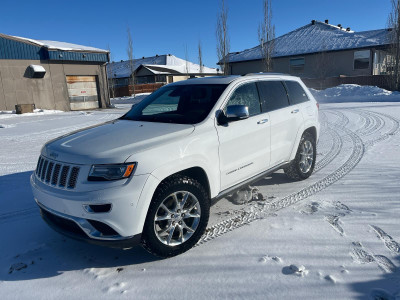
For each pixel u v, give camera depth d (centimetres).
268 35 3069
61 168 286
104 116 1667
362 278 260
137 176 269
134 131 329
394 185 467
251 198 448
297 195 454
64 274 286
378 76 2627
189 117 357
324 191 464
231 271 280
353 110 1481
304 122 491
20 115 1817
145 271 287
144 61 6394
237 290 255
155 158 282
